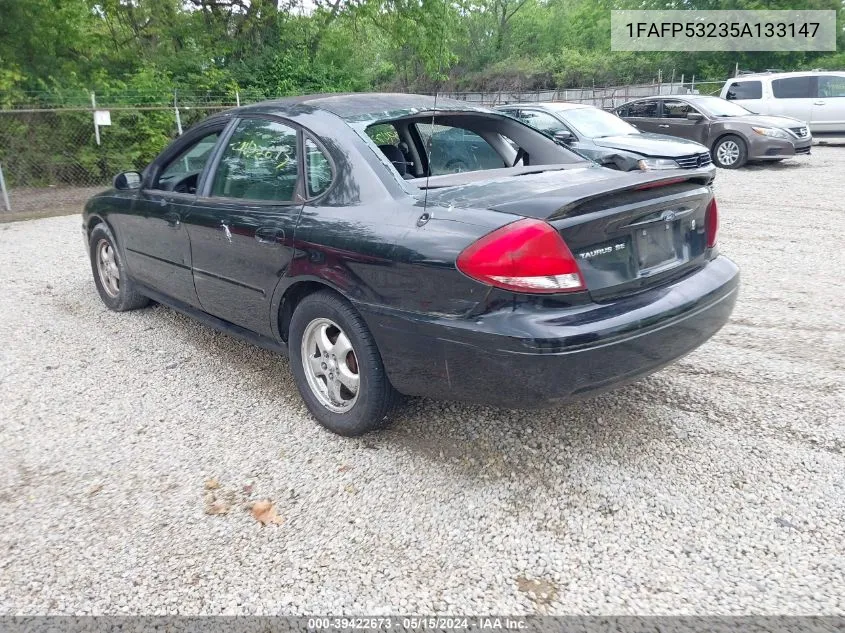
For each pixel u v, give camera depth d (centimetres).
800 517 275
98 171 1425
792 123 1375
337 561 260
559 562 255
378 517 285
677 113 1486
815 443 327
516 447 334
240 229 374
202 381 426
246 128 398
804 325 484
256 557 263
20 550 270
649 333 285
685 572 247
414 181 329
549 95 3847
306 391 359
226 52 2094
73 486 314
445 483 307
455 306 277
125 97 1483
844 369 407
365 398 325
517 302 267
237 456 336
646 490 296
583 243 276
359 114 361
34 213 1129
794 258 670
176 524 285
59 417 382
